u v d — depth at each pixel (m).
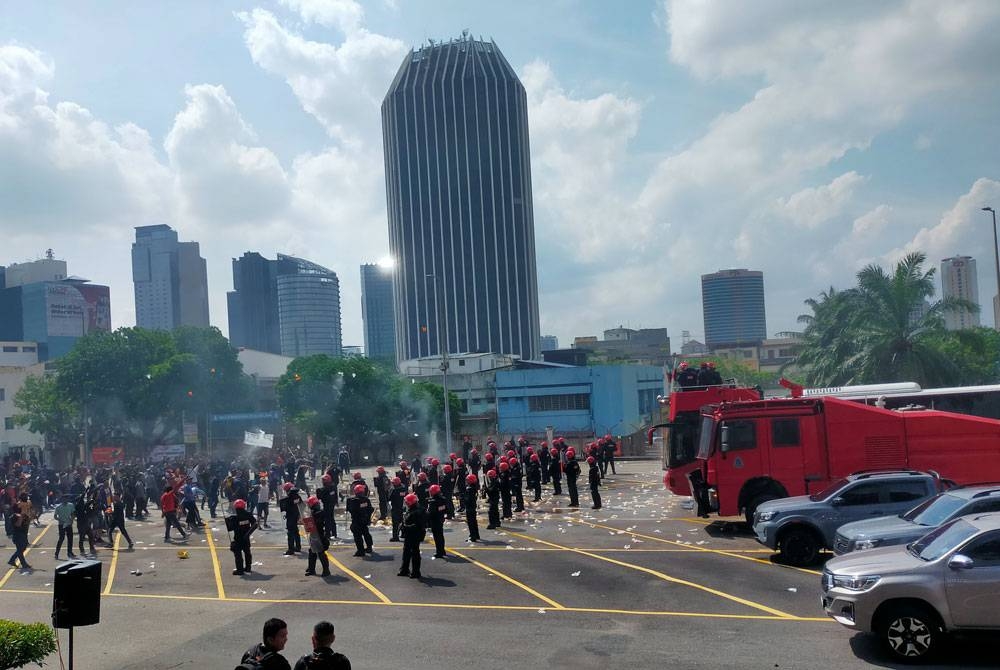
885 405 28.73
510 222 191.62
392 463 65.88
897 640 11.09
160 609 16.28
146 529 29.97
